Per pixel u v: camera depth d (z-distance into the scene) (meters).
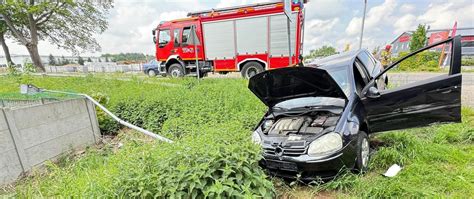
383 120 3.28
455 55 2.87
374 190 2.42
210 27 10.92
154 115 5.91
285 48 9.81
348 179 2.68
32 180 3.92
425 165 2.80
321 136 2.87
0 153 3.88
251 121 4.57
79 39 24.94
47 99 5.59
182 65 11.61
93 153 4.62
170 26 11.55
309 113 3.45
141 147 3.79
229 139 3.21
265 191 2.31
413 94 3.04
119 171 2.67
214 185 2.11
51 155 4.73
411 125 3.15
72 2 21.06
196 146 2.73
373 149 3.57
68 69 30.44
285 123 3.38
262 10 9.91
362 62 4.45
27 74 11.45
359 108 3.25
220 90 7.19
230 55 10.83
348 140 2.81
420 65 14.80
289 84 3.56
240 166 2.35
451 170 2.78
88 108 5.66
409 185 2.46
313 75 3.22
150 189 2.18
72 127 5.23
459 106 2.83
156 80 10.70
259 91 3.82
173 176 2.24
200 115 5.22
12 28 21.73
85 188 2.60
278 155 2.92
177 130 4.77
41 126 4.57
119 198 2.22
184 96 6.67
